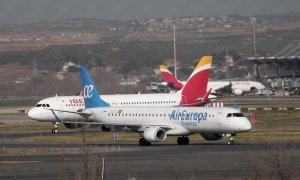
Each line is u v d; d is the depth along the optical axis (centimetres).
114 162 17212
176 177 13750
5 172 15612
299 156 16712
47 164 17012
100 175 10956
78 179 10575
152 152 19662
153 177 14250
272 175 11219
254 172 12756
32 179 14375
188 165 16188
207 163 16488
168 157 18150
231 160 16938
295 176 12612
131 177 14275
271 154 14038
